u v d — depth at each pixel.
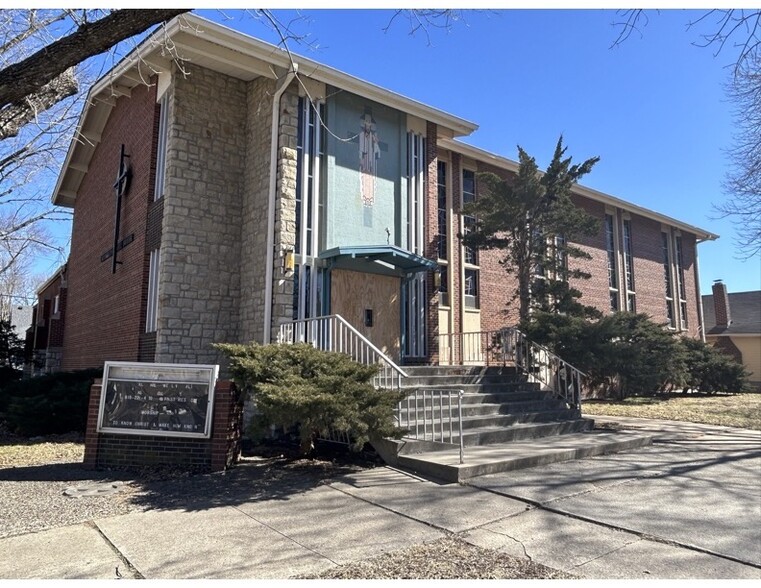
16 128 6.00
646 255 24.09
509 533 4.64
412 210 12.70
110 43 4.45
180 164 10.49
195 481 6.48
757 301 30.83
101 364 13.59
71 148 15.70
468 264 16.20
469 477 6.46
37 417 10.11
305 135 10.94
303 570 3.87
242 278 10.94
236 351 7.23
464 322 15.77
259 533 4.67
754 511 5.29
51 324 20.50
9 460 7.83
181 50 9.93
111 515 5.20
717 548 4.30
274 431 9.06
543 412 9.87
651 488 6.11
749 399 17.94
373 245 11.06
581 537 4.55
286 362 7.18
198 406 7.17
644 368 15.17
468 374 10.98
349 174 11.60
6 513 5.25
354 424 6.49
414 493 5.93
